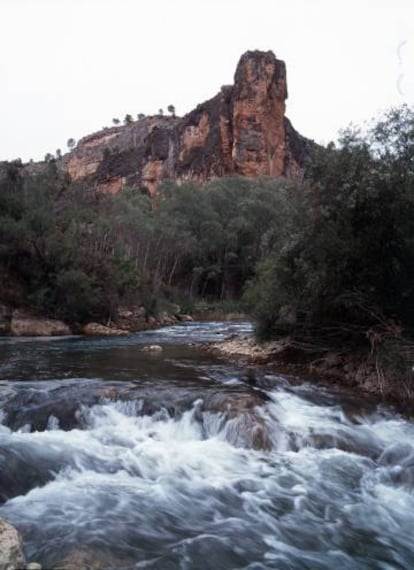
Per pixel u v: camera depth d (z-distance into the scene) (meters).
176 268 61.59
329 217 13.34
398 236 12.88
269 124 107.50
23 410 8.98
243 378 12.23
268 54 108.00
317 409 10.12
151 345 19.77
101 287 30.27
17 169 42.12
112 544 5.09
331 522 6.19
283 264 15.09
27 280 28.03
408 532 6.12
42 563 4.61
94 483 6.69
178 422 8.87
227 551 5.27
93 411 9.02
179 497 6.44
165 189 73.12
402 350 11.98
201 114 117.00
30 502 6.06
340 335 15.15
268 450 8.15
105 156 152.38
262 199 70.00
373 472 7.71
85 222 35.38
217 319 44.59
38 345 20.19
